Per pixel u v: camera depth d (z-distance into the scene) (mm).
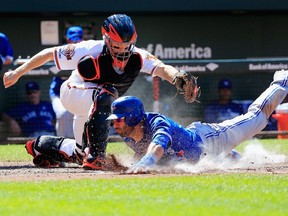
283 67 38594
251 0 45812
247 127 22844
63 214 13547
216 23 47812
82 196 15828
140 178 18719
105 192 16375
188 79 22250
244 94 43125
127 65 23094
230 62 38312
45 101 40906
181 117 40531
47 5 44094
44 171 22422
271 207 14492
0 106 40750
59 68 23438
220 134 22281
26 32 45750
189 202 14977
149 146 20188
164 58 47281
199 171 21219
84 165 22219
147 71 23266
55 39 45844
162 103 40406
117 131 20656
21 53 45781
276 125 39094
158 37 47156
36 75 36594
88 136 22141
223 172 20922
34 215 13453
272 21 48781
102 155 22188
